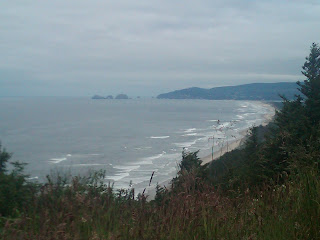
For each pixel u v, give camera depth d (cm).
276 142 998
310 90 1451
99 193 418
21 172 571
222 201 438
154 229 355
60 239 318
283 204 428
